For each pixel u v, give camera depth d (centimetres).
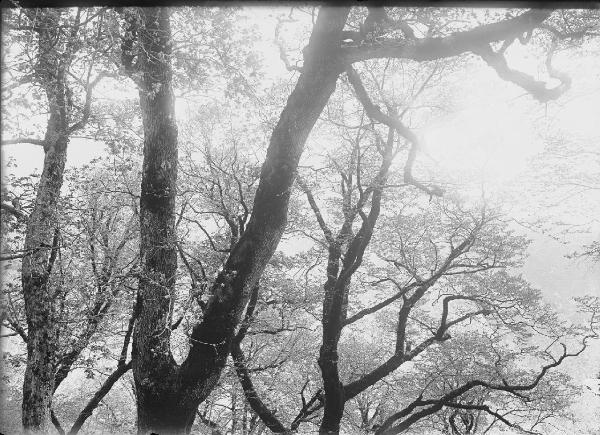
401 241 1883
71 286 1324
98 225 1397
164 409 995
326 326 1520
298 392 2320
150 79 1008
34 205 1103
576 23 1142
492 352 2056
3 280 1151
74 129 1077
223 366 1039
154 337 1004
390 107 1455
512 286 1792
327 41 1019
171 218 1072
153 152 1053
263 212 1051
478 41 970
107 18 895
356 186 1644
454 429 2280
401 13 1110
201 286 1111
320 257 1873
